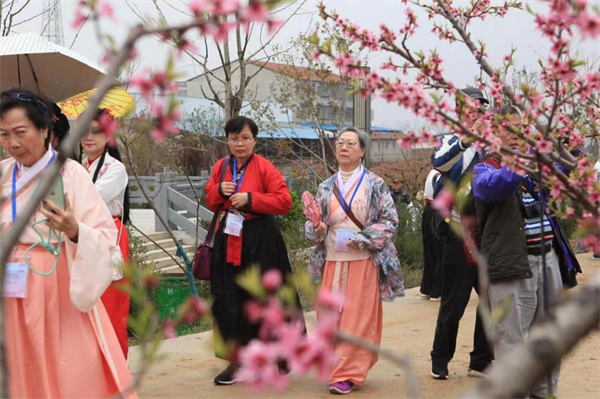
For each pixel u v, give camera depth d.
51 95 6.36
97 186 5.10
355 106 20.25
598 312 0.94
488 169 4.52
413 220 12.64
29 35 6.16
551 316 0.95
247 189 5.73
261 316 1.12
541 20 1.89
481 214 4.63
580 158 2.47
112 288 4.91
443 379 5.83
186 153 15.02
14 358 3.52
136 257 8.23
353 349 5.47
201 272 5.67
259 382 1.02
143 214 17.70
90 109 1.02
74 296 3.43
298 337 1.03
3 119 3.42
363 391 5.54
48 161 3.54
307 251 10.70
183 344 6.89
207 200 5.85
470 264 5.26
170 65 1.13
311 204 5.70
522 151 2.36
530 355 0.90
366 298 5.57
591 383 5.68
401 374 6.02
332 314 1.07
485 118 2.33
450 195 1.61
